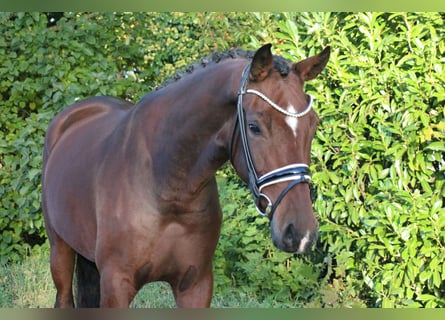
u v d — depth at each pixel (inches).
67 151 184.5
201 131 137.6
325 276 245.0
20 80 326.0
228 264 257.9
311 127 121.1
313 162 220.1
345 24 222.5
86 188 161.2
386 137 204.8
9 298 260.4
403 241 206.1
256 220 243.6
